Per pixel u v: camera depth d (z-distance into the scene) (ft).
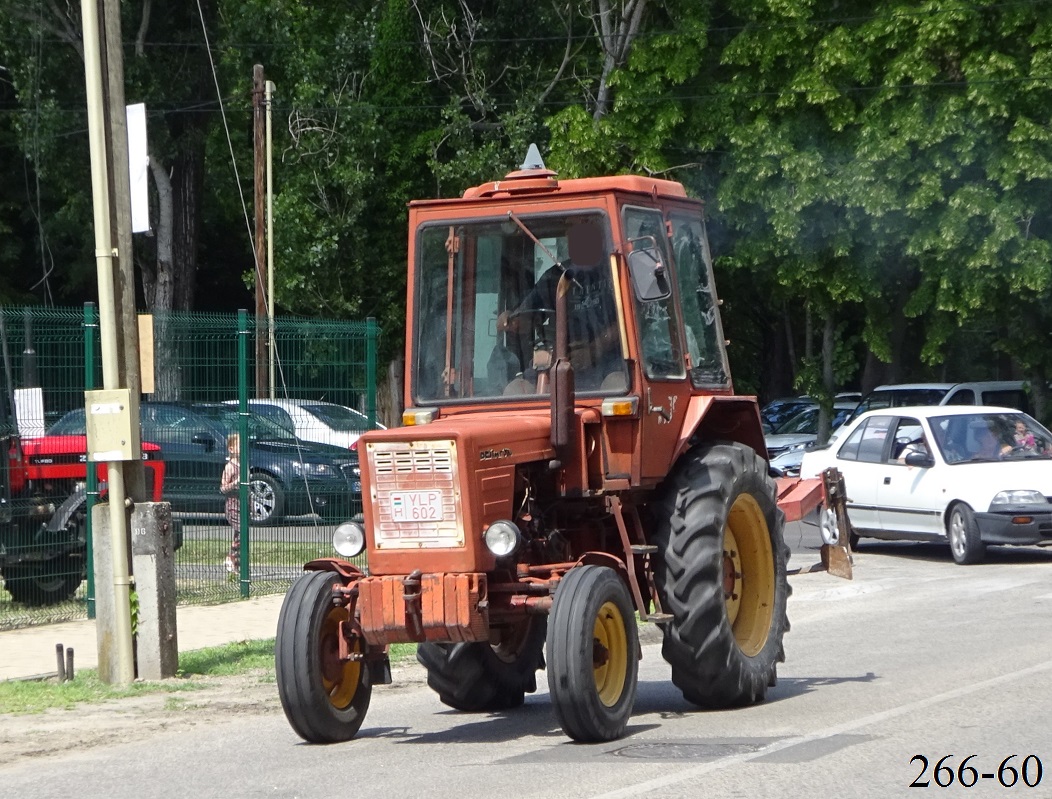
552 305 41.14
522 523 38.19
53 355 65.82
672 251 43.60
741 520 44.57
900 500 86.38
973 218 123.85
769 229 132.57
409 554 36.68
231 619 64.85
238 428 71.36
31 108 161.07
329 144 146.61
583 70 149.69
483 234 42.06
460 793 31.53
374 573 37.17
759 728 38.63
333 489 74.18
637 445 40.01
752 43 129.80
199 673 51.88
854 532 91.15
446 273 42.29
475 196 42.39
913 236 125.70
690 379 43.68
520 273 41.57
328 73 151.02
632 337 40.34
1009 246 123.85
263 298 134.31
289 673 37.50
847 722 38.81
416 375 42.14
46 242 180.04
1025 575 75.56
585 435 39.75
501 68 150.10
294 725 37.96
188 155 169.58
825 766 33.09
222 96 167.84
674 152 135.13
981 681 44.45
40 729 42.34
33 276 188.24
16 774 36.29
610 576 37.32
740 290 166.20
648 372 41.04
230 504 73.00
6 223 183.62
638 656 38.60
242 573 71.61
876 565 84.33
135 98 160.04
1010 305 129.39
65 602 67.92
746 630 44.47
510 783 32.37
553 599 36.45
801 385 138.41
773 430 144.87
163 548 51.01
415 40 148.25
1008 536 79.36
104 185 50.03
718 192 132.57
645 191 42.34
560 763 34.50
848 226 129.29
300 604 37.78
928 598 68.64
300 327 73.82
